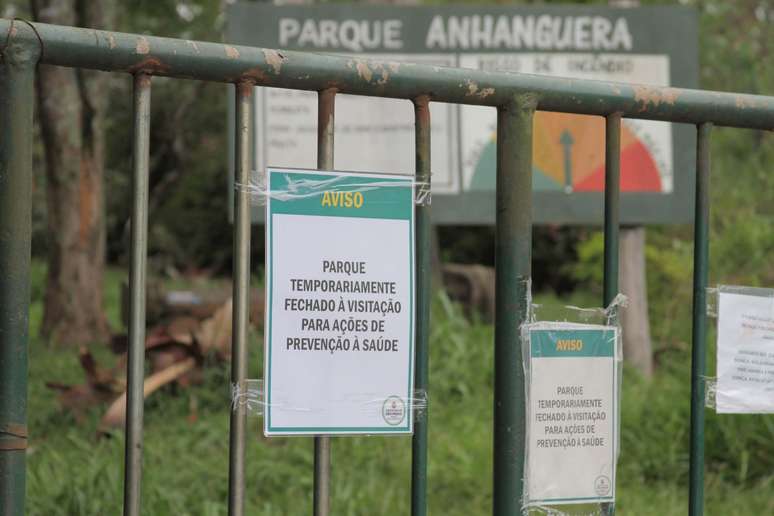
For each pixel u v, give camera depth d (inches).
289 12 412.5
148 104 103.4
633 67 425.1
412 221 111.4
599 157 420.2
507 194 117.4
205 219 984.9
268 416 106.2
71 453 279.9
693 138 421.1
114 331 569.6
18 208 97.7
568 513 117.6
